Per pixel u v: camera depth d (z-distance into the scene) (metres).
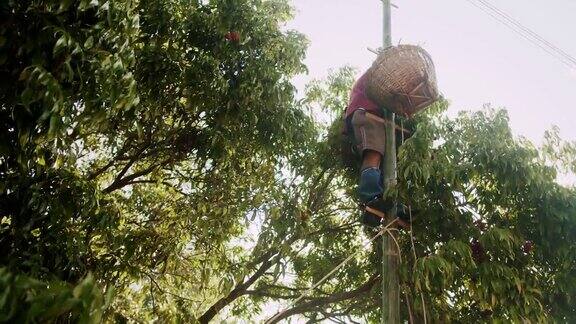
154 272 5.07
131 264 4.67
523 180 4.35
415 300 3.96
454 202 4.42
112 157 5.66
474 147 4.40
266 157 5.32
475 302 4.41
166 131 5.11
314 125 5.70
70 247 3.37
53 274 3.11
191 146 4.95
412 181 4.14
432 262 3.72
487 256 4.28
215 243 5.16
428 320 4.24
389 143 4.14
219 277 5.33
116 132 4.86
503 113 4.50
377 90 3.96
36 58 2.32
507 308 3.99
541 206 4.42
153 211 5.45
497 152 4.34
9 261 2.98
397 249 3.87
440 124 4.67
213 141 4.57
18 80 2.30
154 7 4.36
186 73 4.31
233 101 4.56
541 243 4.40
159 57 4.21
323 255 6.41
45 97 2.29
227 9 4.57
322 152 5.68
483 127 4.45
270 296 5.89
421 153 4.09
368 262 5.90
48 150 3.23
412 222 4.36
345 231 6.31
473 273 4.11
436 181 4.19
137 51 4.19
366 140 4.09
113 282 4.48
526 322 3.86
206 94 4.38
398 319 3.55
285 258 5.74
